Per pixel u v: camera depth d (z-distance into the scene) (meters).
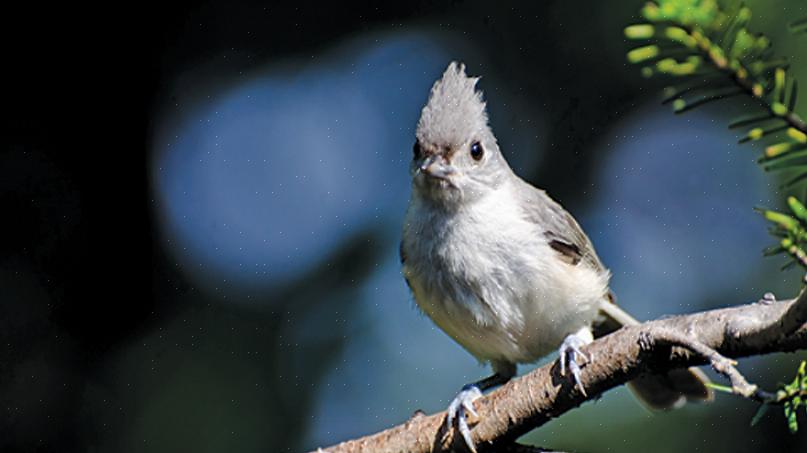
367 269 10.76
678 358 5.86
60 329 10.18
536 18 10.82
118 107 11.16
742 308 5.68
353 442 6.89
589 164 10.96
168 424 9.64
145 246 10.86
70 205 10.75
